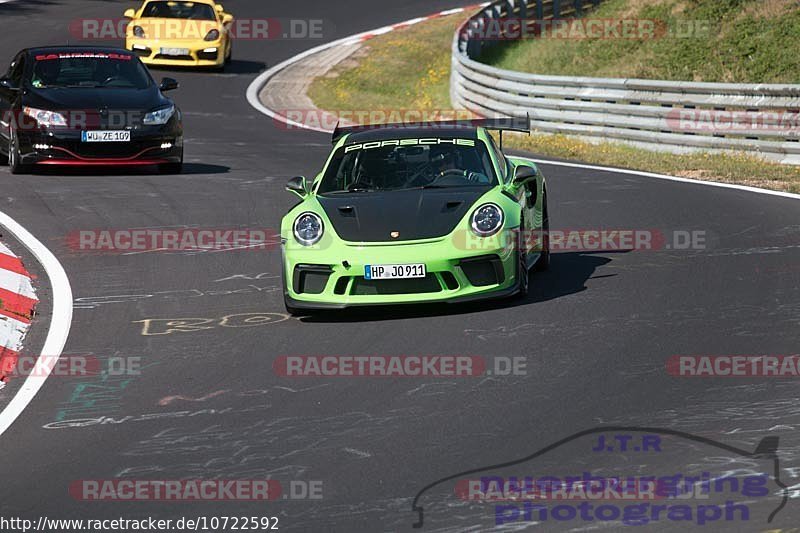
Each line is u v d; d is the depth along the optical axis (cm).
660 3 10169
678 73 9138
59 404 2538
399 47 11544
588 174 5716
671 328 2909
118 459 2180
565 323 2998
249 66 10731
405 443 2183
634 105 6812
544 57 10188
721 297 3206
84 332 3136
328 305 3111
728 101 6334
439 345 2845
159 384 2652
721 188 5184
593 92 7100
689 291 3294
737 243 3938
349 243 3120
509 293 3172
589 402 2373
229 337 3023
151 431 2331
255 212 4788
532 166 3597
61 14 12562
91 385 2669
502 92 8006
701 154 6338
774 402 2322
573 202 4909
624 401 2369
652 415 2277
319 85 10044
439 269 3083
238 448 2205
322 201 3322
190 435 2294
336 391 2527
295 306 3148
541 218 3712
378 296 3102
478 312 3150
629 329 2917
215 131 7631
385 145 3550
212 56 10125
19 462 2189
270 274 3744
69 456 2209
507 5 10888
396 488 1966
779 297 3175
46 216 4722
